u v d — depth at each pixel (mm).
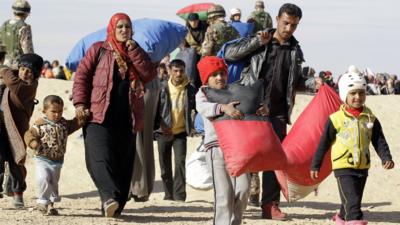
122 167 10188
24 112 10656
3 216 10094
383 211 11898
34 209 10703
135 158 11312
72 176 14266
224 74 8547
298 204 12469
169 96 12422
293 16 10344
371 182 14000
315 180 10352
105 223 9742
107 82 9953
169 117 12352
